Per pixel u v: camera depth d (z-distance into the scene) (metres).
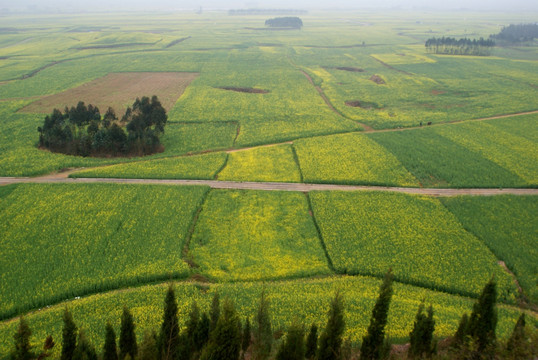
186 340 25.70
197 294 33.88
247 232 43.59
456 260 38.88
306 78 119.75
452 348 26.05
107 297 33.25
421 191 52.78
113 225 43.44
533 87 107.88
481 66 135.38
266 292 34.44
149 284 35.81
